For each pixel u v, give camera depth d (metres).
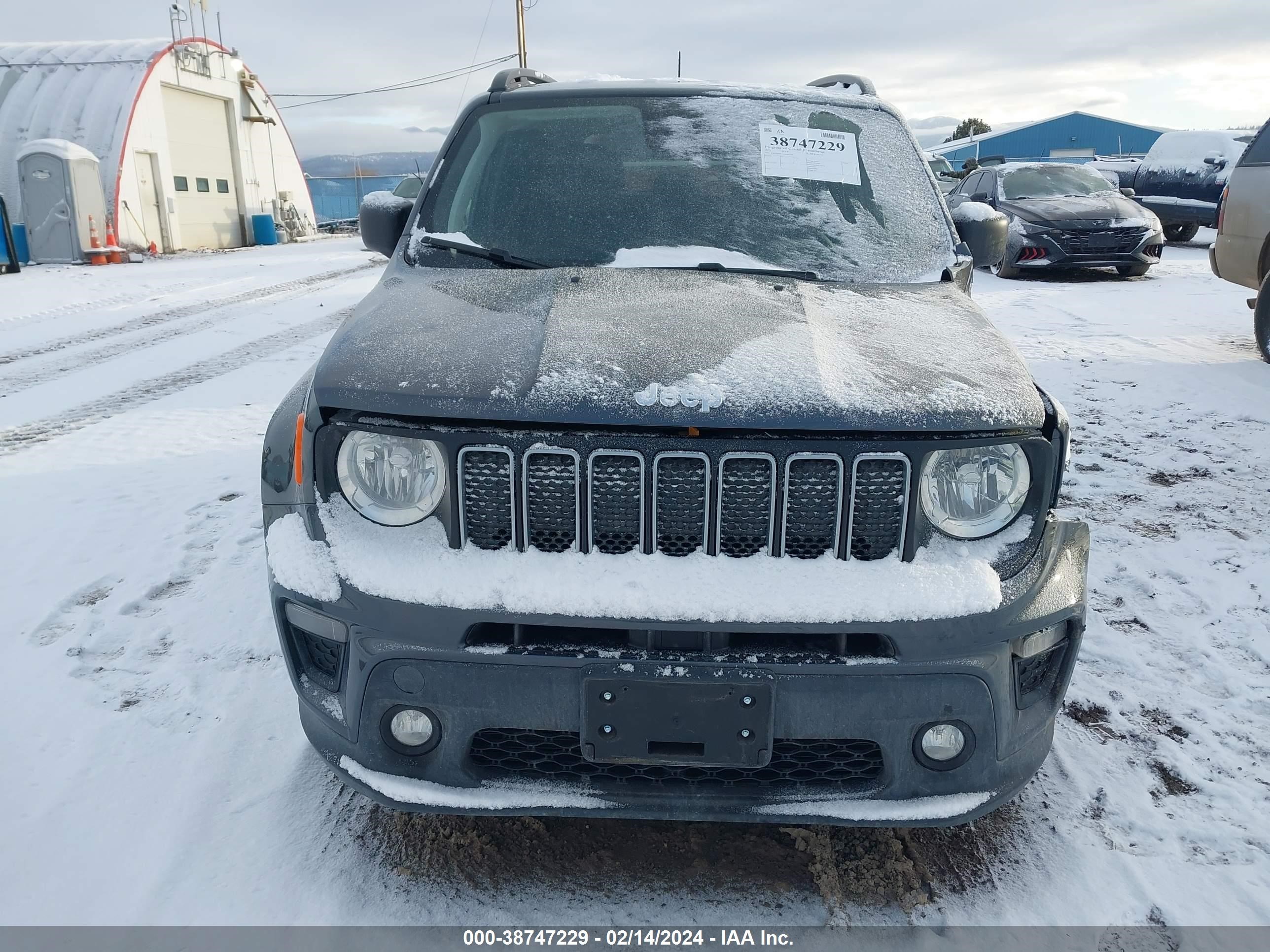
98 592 3.37
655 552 1.75
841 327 2.08
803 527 1.75
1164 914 1.91
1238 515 4.08
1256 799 2.27
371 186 46.19
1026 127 49.97
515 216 2.66
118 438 5.42
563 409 1.70
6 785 2.28
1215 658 2.92
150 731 2.51
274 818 2.18
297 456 1.93
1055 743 2.50
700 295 2.22
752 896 1.97
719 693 1.69
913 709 1.72
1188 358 6.99
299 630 1.96
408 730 1.81
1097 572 3.54
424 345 1.93
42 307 10.98
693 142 2.85
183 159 23.30
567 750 1.80
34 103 20.73
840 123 3.00
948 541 1.80
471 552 1.76
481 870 2.04
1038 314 9.16
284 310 10.55
